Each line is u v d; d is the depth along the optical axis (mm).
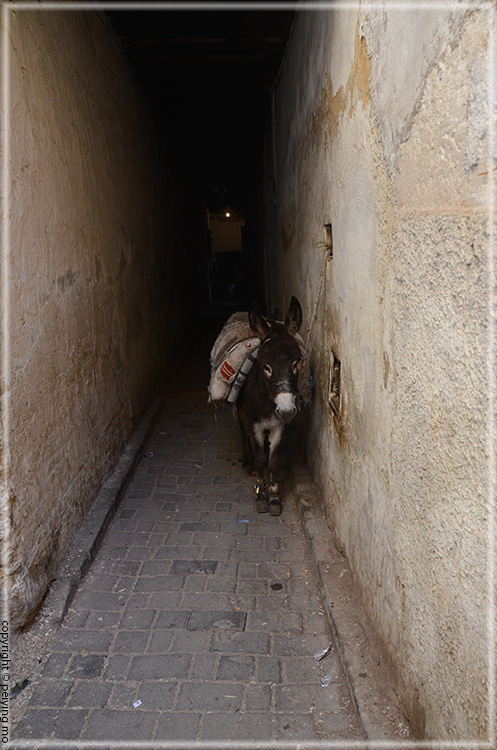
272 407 4340
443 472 1847
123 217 5898
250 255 15914
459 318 1684
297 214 5602
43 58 3662
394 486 2418
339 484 3752
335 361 3879
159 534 4379
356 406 3174
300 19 5094
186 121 9281
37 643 3174
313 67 4391
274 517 4641
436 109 1812
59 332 3799
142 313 6801
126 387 5855
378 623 2781
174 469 5609
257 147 11062
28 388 3262
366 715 2463
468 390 1633
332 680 2885
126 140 6180
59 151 3910
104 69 5305
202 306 16734
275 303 8805
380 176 2525
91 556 3957
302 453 5516
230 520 4605
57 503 3723
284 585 3721
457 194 1667
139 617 3418
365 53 2734
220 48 6262
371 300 2760
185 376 9062
